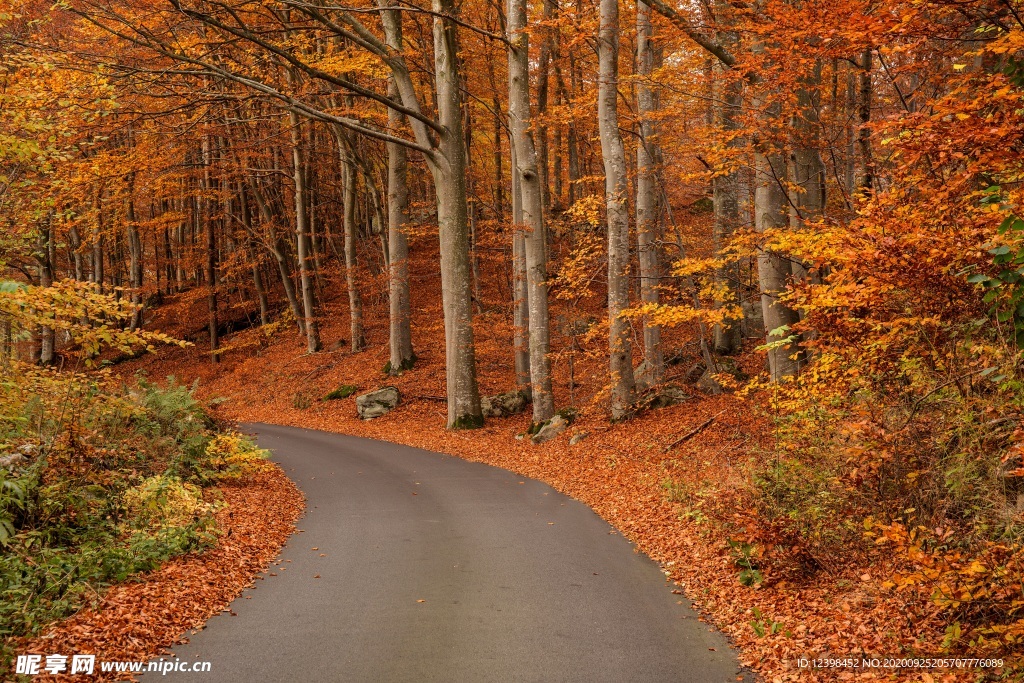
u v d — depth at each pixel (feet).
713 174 43.70
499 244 101.09
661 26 43.57
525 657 20.16
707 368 65.57
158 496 32.27
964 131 20.04
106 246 137.69
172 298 146.20
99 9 52.90
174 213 103.45
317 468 55.57
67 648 19.94
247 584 27.07
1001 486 20.63
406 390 88.69
